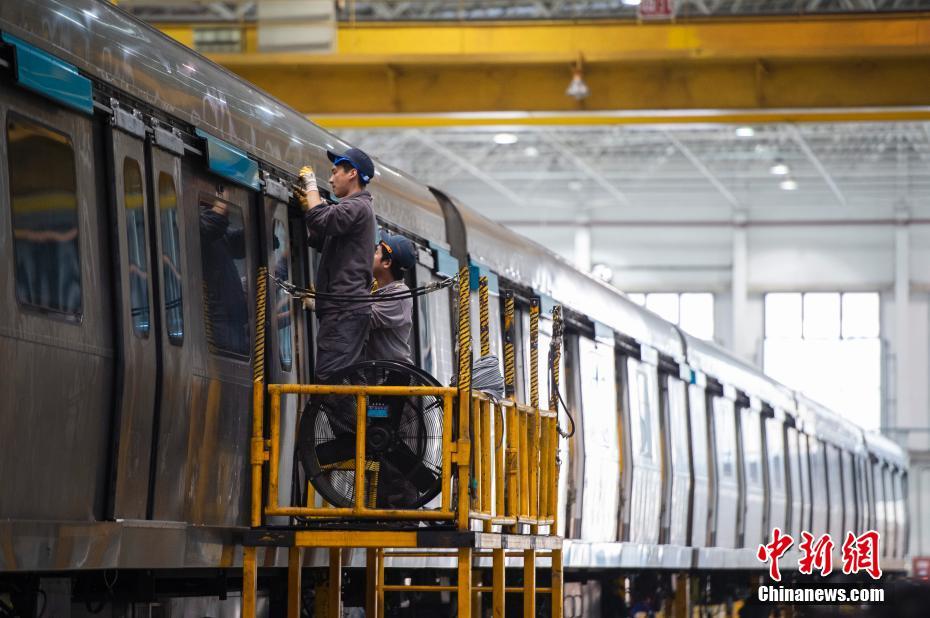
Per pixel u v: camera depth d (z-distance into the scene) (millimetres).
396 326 17484
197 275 15703
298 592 16531
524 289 28922
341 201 16984
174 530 14781
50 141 13094
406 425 15734
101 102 14039
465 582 15086
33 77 12664
